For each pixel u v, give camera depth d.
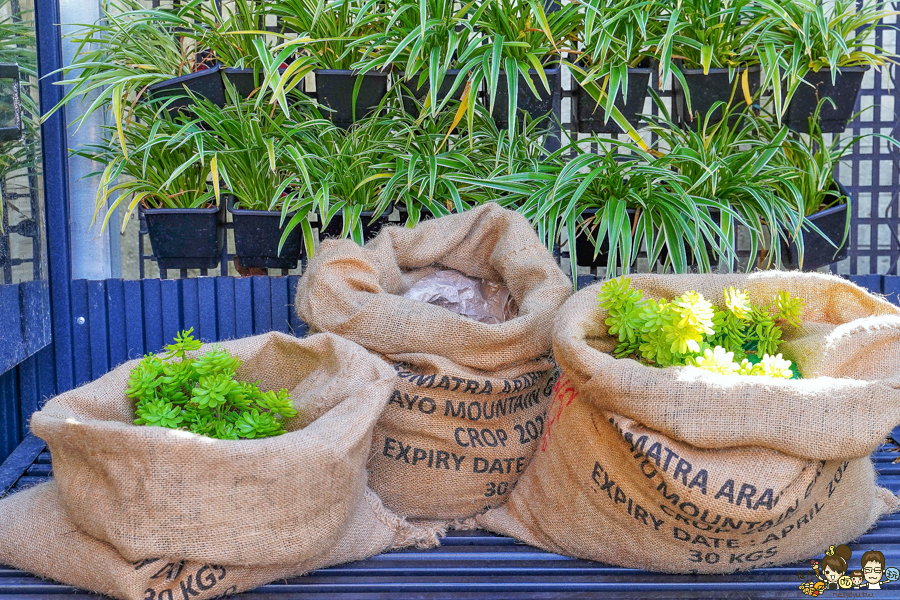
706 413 1.33
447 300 2.03
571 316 1.58
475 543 1.65
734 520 1.35
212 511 1.29
